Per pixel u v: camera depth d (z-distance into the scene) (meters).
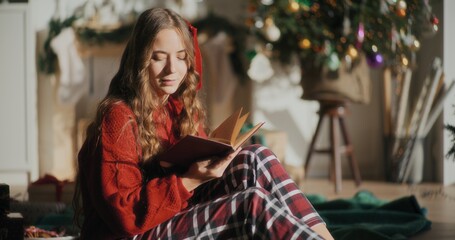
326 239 2.14
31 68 6.49
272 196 2.06
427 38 6.59
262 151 2.20
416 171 6.54
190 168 2.08
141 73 2.19
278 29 5.75
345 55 5.66
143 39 2.19
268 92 6.94
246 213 2.03
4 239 2.25
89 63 6.94
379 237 3.31
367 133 7.18
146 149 2.17
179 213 2.10
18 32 6.47
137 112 2.17
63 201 4.12
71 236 2.98
